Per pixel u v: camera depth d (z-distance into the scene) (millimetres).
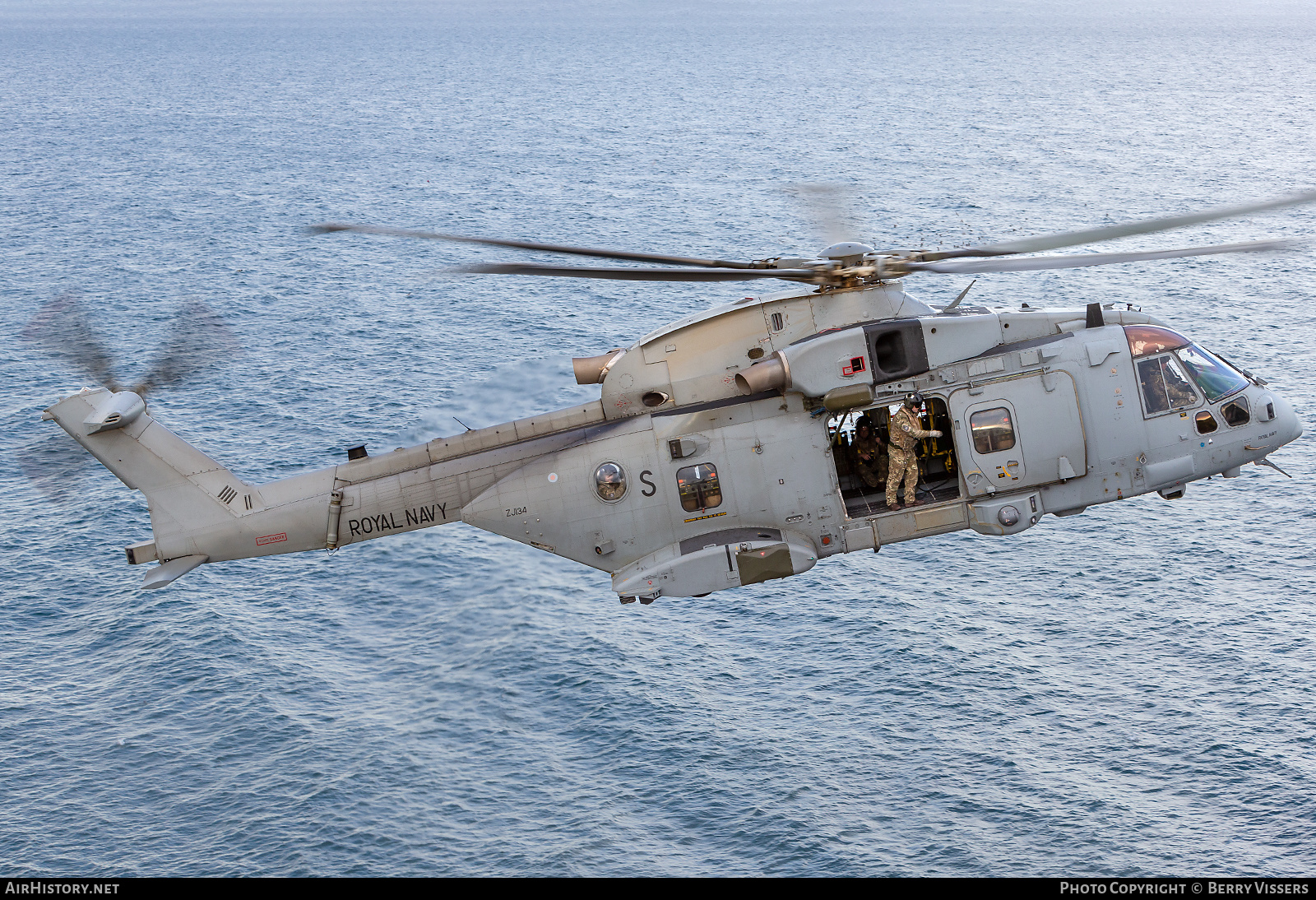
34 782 50906
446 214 176875
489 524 24391
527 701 55938
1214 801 48219
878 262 23203
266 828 48188
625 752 52469
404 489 24984
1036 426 23609
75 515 74812
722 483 23766
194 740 53469
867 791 49875
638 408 24141
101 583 66938
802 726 54062
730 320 23797
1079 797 48781
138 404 25422
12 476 81125
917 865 45594
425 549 67750
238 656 59000
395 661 59062
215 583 65750
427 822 48531
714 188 190750
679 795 49938
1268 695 54406
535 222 168000
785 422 23703
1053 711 54312
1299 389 90375
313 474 25625
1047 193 174250
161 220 175750
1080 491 24219
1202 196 171500
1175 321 107938
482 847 47000
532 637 60250
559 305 119000
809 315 23594
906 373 23234
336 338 109500
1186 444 24344
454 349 105062
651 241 153500
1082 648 59250
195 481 25578
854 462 24859
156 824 48500
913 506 24016
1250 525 70812
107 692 56906
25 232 166625
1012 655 58750
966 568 67812
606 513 24000
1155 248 138125
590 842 47188
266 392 93875
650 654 59500
